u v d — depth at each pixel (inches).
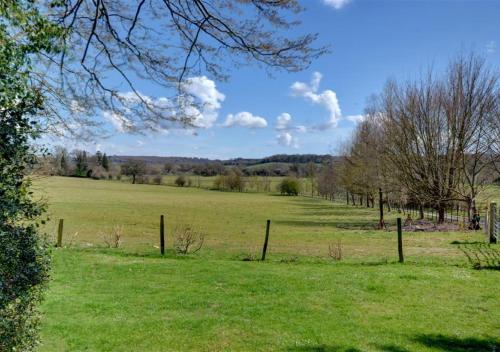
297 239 1024.2
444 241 868.6
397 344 287.0
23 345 202.7
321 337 300.7
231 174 4377.5
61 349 271.3
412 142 1380.4
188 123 317.4
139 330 310.8
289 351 276.1
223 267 564.4
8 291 187.2
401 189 1549.0
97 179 4601.4
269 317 345.4
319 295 414.3
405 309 369.7
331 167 3314.5
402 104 1405.0
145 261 607.2
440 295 414.0
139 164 4682.6
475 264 572.4
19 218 197.2
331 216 1940.2
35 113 201.6
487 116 1251.8
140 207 2177.7
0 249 182.9
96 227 1246.3
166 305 377.4
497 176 1347.2
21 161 195.9
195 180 4603.8
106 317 339.3
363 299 400.5
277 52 272.4
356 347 281.7
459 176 1284.4
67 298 391.5
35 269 199.9
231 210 2244.1
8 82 186.5
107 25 291.1
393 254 722.8
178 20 282.2
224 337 299.6
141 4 277.4
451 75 1299.2
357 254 729.6
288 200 3400.6
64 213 1702.8
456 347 282.7
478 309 369.7
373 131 1904.5
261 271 535.8
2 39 187.5
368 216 1925.4
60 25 260.8
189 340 293.4
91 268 541.0
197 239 1018.1
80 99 300.5
